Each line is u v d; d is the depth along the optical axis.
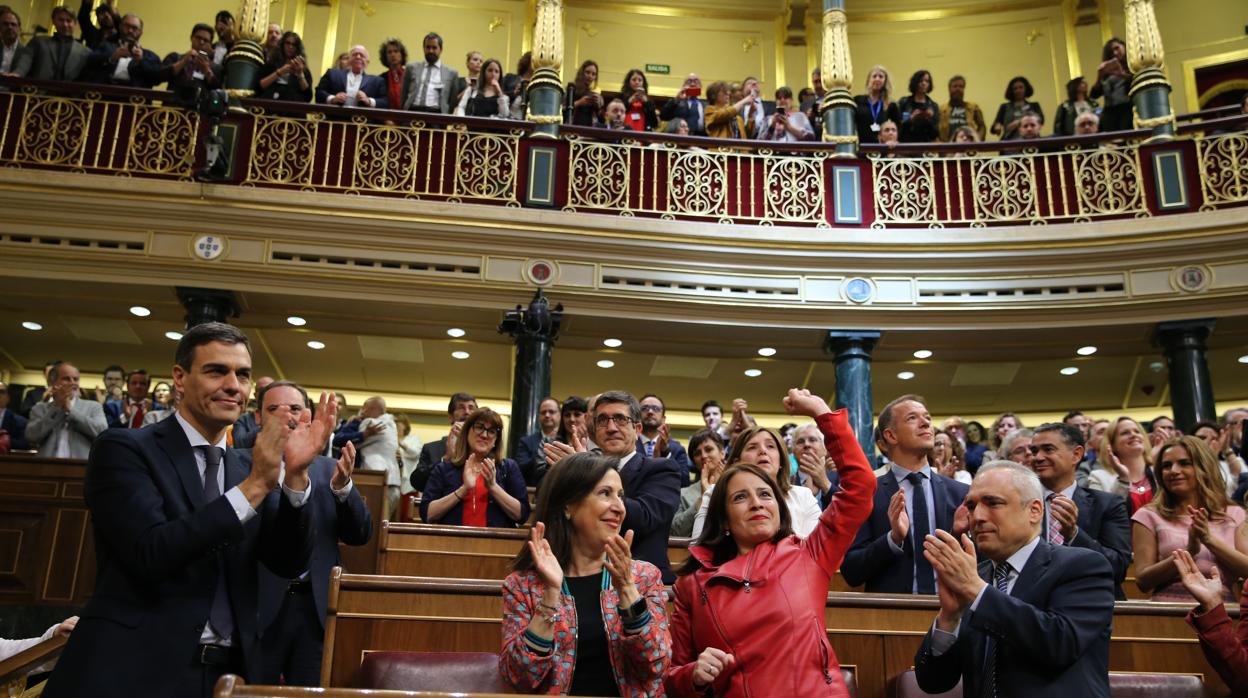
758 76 13.29
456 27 12.93
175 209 8.69
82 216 8.62
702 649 2.85
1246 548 3.95
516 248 9.11
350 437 6.95
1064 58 12.97
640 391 11.35
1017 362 10.30
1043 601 2.71
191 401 2.64
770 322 9.30
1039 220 9.34
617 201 9.34
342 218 8.85
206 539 2.32
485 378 11.29
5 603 6.00
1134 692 3.12
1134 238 9.10
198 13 12.42
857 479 2.91
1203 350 8.97
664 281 9.20
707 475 5.39
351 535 3.77
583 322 9.34
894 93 13.19
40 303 9.20
